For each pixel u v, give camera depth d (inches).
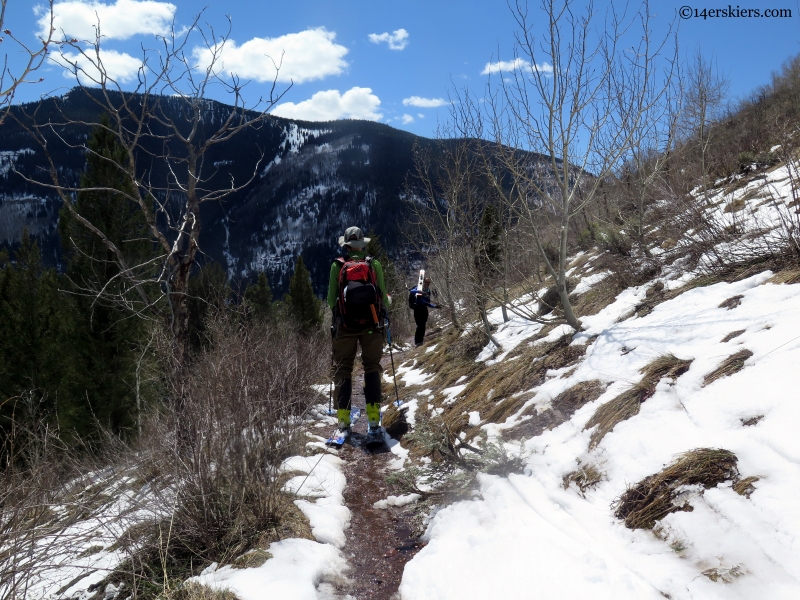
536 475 116.0
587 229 386.6
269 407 146.6
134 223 647.8
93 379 598.9
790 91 547.5
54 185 152.6
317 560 109.2
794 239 146.9
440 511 126.3
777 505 69.3
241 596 93.3
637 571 72.9
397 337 584.4
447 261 333.7
